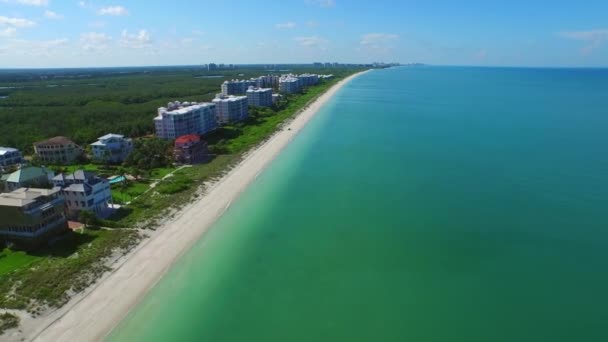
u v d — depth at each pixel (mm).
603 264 59406
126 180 96500
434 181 97000
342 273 59156
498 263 60344
